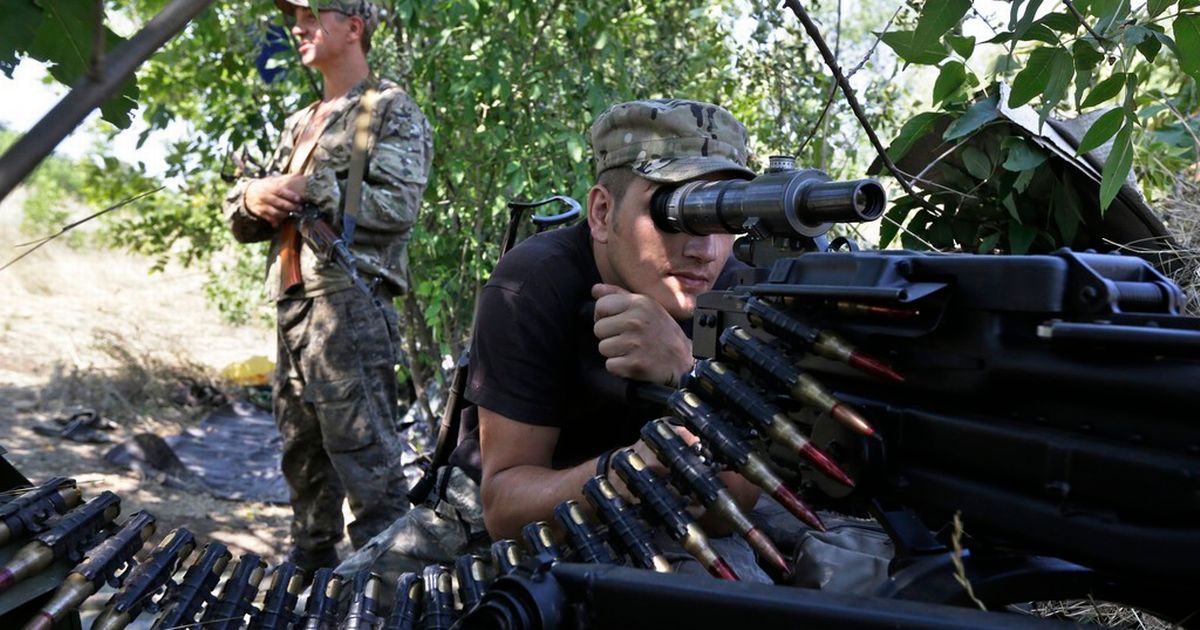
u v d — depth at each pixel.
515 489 1.94
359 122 3.74
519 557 1.52
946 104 2.52
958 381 1.06
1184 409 0.87
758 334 1.35
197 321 9.78
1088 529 0.93
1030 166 2.35
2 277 10.30
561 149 4.80
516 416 2.00
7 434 5.62
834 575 1.98
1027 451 0.98
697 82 5.16
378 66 4.77
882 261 1.14
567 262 2.04
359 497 3.75
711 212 1.59
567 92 4.68
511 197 4.78
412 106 3.90
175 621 1.49
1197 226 2.57
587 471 1.83
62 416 5.97
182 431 6.04
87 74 0.70
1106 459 0.92
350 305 3.72
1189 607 1.06
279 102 5.20
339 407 3.72
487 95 4.70
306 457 3.97
